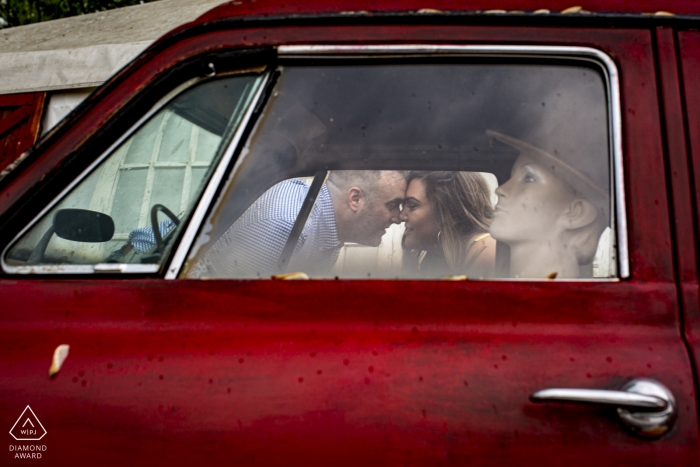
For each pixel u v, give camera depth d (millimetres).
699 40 1224
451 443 997
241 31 1278
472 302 1098
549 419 1007
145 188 1295
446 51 1248
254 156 1359
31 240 1248
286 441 1008
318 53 1265
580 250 1229
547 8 1245
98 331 1120
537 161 1327
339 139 1532
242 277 1245
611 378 1020
